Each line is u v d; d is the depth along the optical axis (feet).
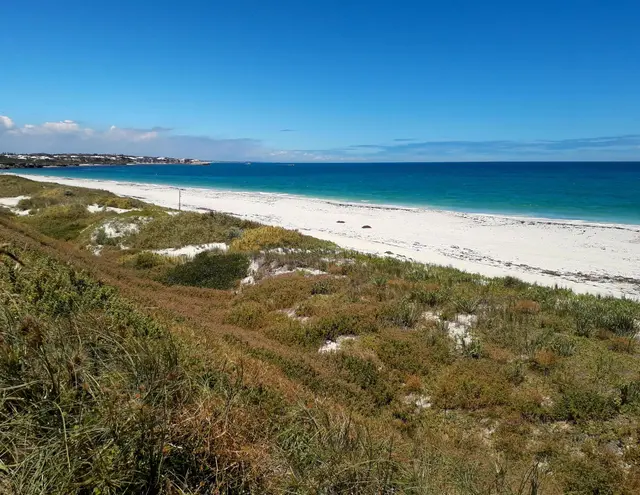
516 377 24.57
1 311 12.71
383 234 92.79
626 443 19.03
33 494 7.70
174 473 9.48
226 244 65.31
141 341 14.89
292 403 17.60
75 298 20.52
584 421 20.59
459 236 90.07
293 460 12.01
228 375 17.28
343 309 35.60
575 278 58.75
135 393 10.51
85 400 10.04
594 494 16.53
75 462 8.26
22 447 8.57
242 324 35.55
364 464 11.94
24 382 9.72
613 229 94.22
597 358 26.17
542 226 99.96
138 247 65.05
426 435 20.08
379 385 24.76
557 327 31.60
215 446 10.77
